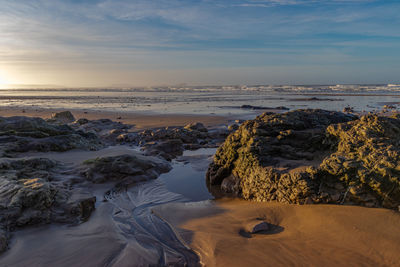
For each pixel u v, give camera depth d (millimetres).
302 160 7426
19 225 5438
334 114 9109
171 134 16234
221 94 65062
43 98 56438
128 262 4547
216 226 5699
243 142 8547
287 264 4164
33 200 5844
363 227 4805
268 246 4676
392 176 5332
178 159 12250
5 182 6375
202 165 11297
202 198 7918
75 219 5996
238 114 26656
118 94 74062
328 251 4355
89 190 8016
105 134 17531
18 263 4461
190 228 5719
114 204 7246
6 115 25781
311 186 6043
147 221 6254
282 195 6504
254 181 7320
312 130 8039
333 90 71812
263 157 7645
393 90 67188
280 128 8359
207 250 4785
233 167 8734
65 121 22641
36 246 4941
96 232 5535
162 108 33031
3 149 10336
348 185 5809
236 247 4746
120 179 8914
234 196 7957
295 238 4844
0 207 5500
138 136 16844
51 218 5805
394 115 7215
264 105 35500
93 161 9312
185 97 54656
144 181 9125
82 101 46094
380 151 5941
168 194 8195
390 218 4949
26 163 8320
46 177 7973
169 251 4926
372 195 5551
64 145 11875
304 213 5684
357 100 40125
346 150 6578
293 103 37500
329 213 5449
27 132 12117
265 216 5918
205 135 17062
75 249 4875
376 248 4262
